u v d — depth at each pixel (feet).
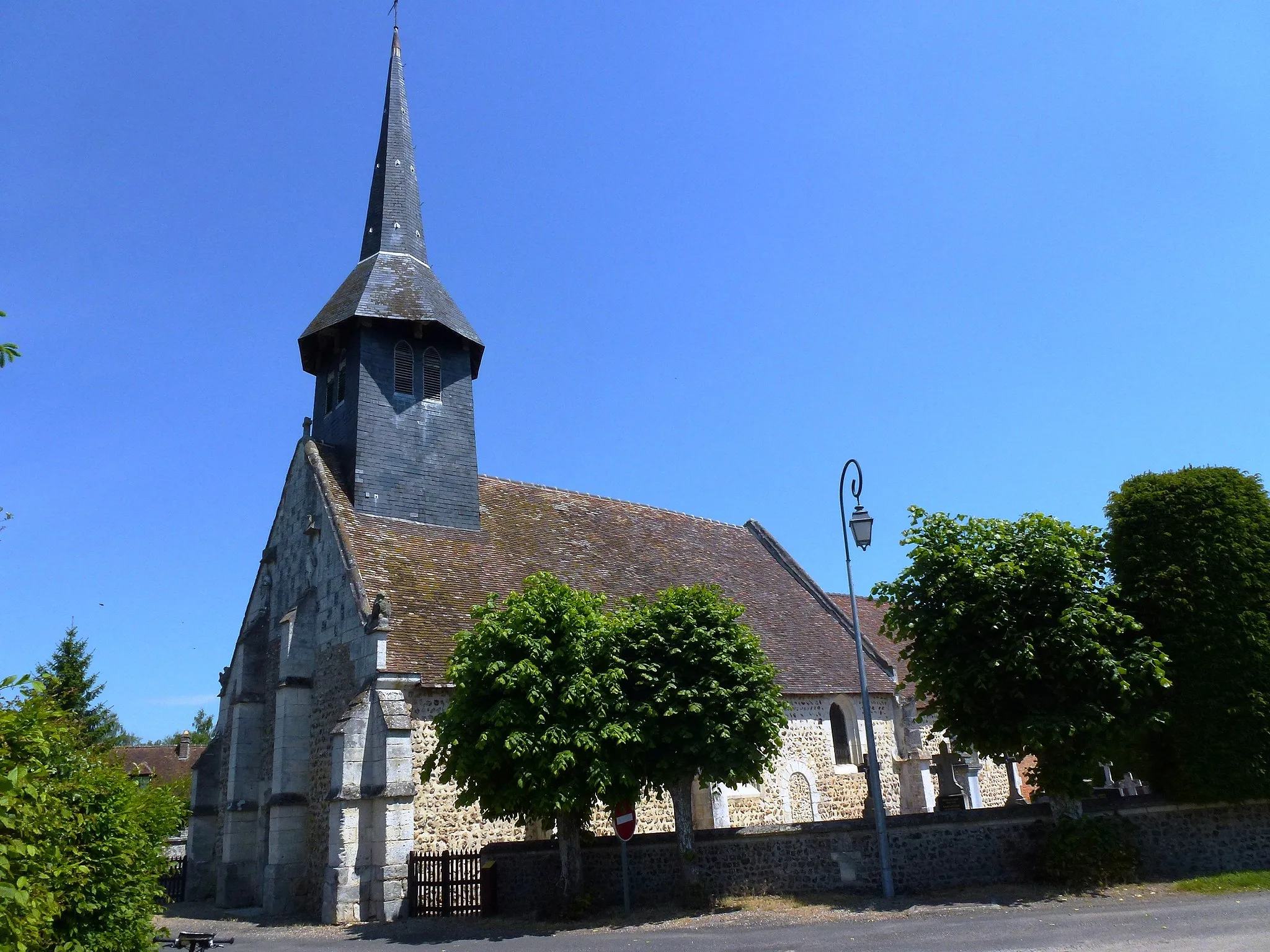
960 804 67.15
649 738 49.75
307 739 67.15
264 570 82.23
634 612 55.16
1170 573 50.93
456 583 69.36
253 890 71.72
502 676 47.70
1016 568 49.03
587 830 55.42
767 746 53.26
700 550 97.76
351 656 62.59
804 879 51.21
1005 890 46.65
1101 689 47.55
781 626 89.76
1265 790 47.42
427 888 54.13
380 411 75.25
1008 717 49.49
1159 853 48.42
